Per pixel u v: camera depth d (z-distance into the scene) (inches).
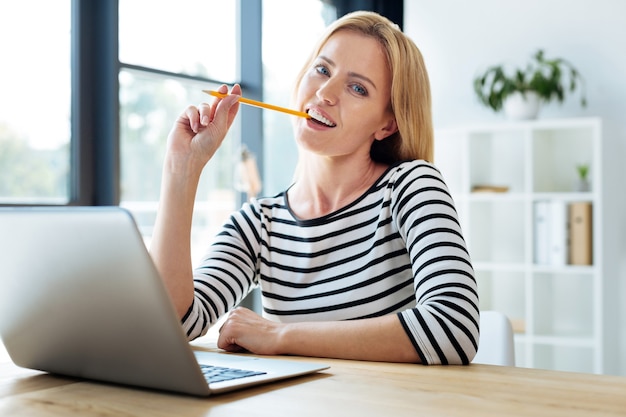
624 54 139.3
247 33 144.0
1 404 30.8
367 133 55.8
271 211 59.0
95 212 29.5
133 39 121.6
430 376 35.9
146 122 126.6
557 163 143.9
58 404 30.5
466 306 42.8
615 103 140.1
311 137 54.8
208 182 140.9
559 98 138.4
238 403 29.9
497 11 150.9
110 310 31.0
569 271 131.2
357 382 34.2
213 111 51.3
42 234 31.5
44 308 33.8
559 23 144.9
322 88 54.7
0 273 34.4
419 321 41.4
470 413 27.9
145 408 29.3
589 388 32.7
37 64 106.3
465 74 154.2
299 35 153.8
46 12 107.2
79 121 110.4
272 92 148.1
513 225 148.5
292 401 30.1
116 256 29.6
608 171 136.4
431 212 49.2
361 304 52.7
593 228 132.0
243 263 56.4
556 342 131.6
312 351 42.4
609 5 140.4
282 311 55.4
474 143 144.4
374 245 53.1
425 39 158.9
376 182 55.2
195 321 50.3
